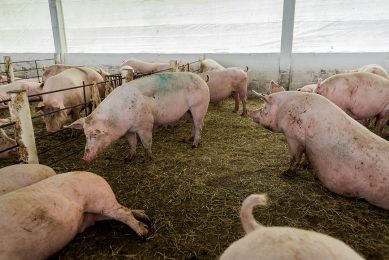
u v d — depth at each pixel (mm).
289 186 2902
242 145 4066
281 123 3045
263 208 2551
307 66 7148
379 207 2479
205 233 2260
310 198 2678
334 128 2578
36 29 9648
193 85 3826
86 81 5129
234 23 7836
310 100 2840
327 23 7055
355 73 4117
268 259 954
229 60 7836
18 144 2738
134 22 8680
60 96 4480
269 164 3428
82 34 9266
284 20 7047
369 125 4934
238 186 2941
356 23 6859
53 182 1961
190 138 4293
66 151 3977
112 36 9039
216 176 3160
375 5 6617
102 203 2109
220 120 5336
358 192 2496
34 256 1674
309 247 979
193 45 8422
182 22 8273
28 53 9758
